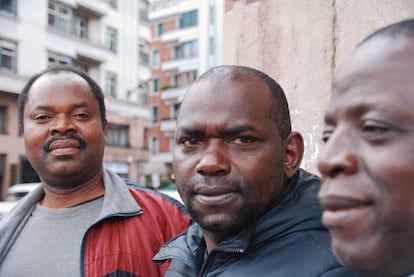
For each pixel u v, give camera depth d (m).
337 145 0.59
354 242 0.58
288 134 1.12
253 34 2.11
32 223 1.76
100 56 20.44
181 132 1.07
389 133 0.55
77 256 1.63
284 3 1.98
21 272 1.63
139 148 22.31
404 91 0.54
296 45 1.91
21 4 17.11
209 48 27.95
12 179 16.64
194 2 29.78
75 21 19.97
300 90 1.88
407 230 0.54
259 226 1.07
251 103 1.03
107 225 1.69
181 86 29.66
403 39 0.57
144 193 1.88
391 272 0.58
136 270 1.62
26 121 1.74
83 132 1.71
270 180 1.05
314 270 0.95
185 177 1.06
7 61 16.77
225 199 1.02
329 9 1.77
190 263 1.18
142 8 23.53
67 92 1.71
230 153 1.03
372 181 0.56
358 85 0.58
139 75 22.69
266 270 1.01
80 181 1.75
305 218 1.06
